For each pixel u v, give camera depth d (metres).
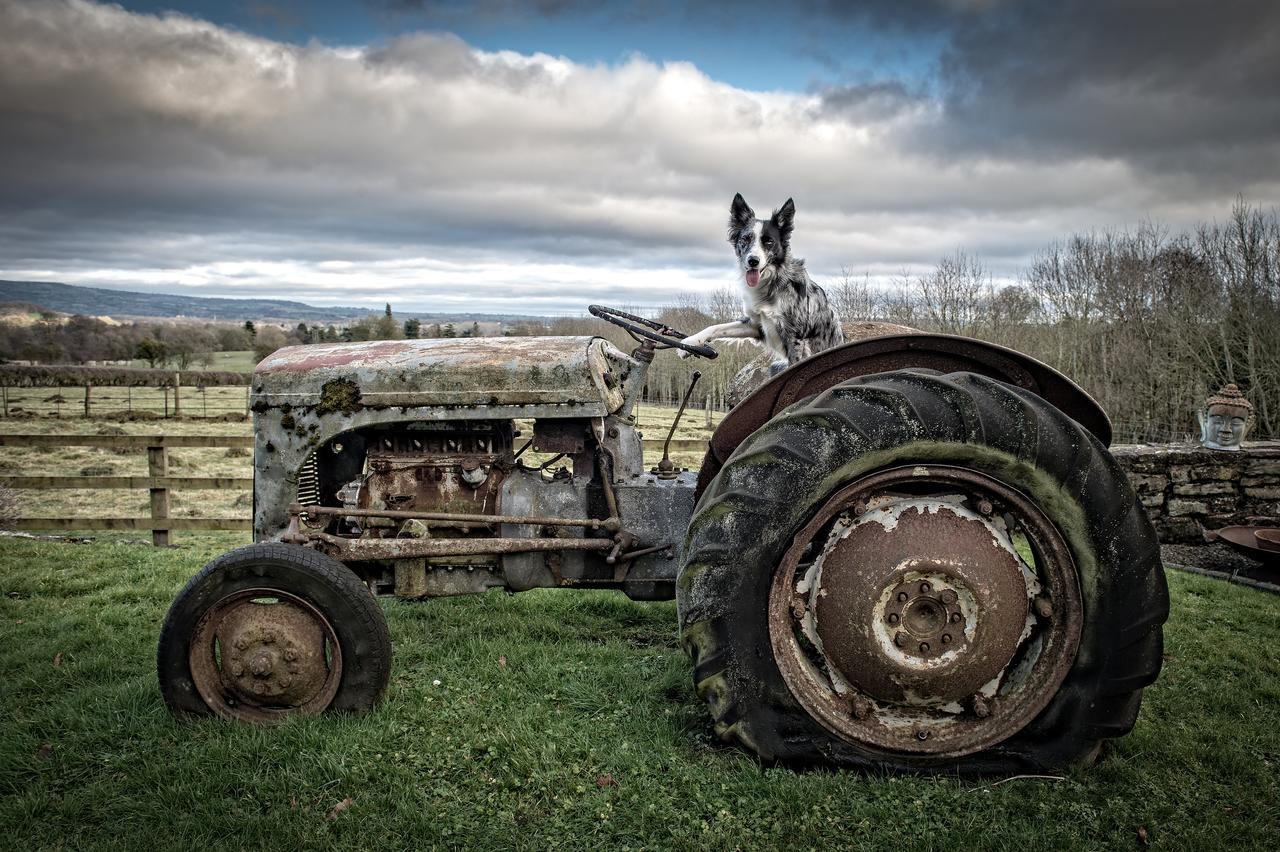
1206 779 2.56
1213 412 6.61
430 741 2.74
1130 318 18.64
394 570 3.28
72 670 3.49
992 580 2.44
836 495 2.51
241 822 2.29
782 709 2.56
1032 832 2.22
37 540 6.77
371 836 2.24
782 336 5.96
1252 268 16.22
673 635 4.06
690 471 3.62
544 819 2.33
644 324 3.58
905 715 2.57
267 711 2.85
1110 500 2.44
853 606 2.46
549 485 3.29
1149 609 2.45
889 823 2.27
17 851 2.19
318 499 3.48
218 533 8.02
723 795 2.42
